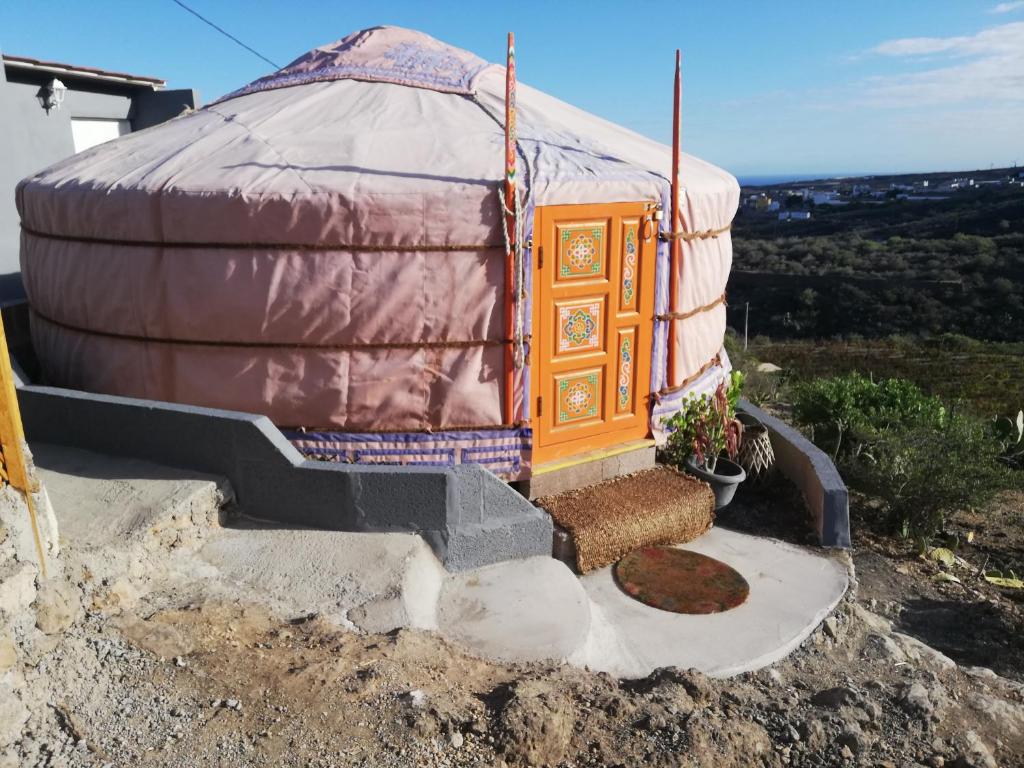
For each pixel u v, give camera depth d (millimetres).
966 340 26516
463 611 4301
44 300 6172
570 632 4133
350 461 5297
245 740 2910
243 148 5551
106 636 3373
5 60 10281
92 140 13102
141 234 5297
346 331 5102
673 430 6141
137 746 2846
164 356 5453
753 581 5031
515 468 5375
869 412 7422
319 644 3594
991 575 6035
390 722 3053
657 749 3096
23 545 3191
